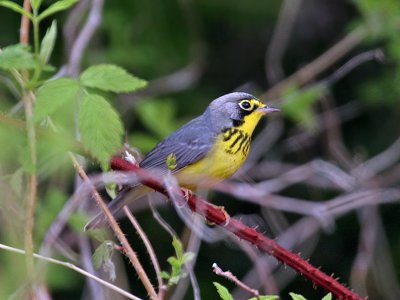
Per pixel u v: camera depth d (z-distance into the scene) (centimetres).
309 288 1566
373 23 1452
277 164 1448
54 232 933
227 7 1602
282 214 1446
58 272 1037
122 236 714
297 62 1686
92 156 645
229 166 992
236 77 1666
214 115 1002
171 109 1370
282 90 1428
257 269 1275
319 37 1698
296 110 1387
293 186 1548
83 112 609
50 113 598
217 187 1272
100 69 614
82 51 1251
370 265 1440
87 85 608
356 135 1656
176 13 1563
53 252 1064
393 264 1581
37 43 621
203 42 1583
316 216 1329
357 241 1602
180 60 1552
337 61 1644
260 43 1673
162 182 724
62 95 602
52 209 1022
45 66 625
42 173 991
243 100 1019
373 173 1417
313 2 1714
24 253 698
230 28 1669
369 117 1656
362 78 1656
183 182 979
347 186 1365
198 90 1608
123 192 864
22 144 638
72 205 952
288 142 1541
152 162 978
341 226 1608
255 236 693
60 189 1139
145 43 1543
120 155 755
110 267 726
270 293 1226
